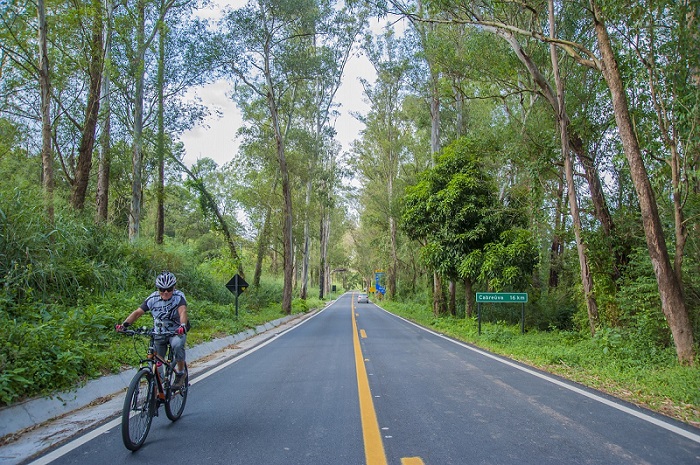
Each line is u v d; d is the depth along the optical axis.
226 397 6.98
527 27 14.33
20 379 5.79
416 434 4.99
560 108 13.24
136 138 18.92
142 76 18.84
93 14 13.04
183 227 56.31
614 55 10.41
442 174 21.95
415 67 23.98
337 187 43.16
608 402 6.48
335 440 4.83
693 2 8.62
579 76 14.66
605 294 13.11
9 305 9.34
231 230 31.86
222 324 16.62
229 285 19.14
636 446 4.57
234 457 4.37
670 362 9.39
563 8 13.66
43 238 11.12
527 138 15.35
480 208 20.67
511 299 16.12
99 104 16.62
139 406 4.75
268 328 21.39
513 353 11.86
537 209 15.12
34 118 16.50
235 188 32.56
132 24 16.16
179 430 5.29
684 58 9.20
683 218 10.09
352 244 89.31
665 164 10.90
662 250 9.11
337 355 11.76
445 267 21.23
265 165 32.41
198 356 11.57
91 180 26.39
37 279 10.62
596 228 14.32
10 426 5.27
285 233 30.08
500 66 15.00
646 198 9.23
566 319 21.25
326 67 27.70
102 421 5.77
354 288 196.75
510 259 18.48
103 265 13.77
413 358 11.12
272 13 25.11
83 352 7.63
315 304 48.59
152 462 4.27
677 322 9.04
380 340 15.57
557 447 4.54
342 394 7.07
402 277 53.03
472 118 25.34
